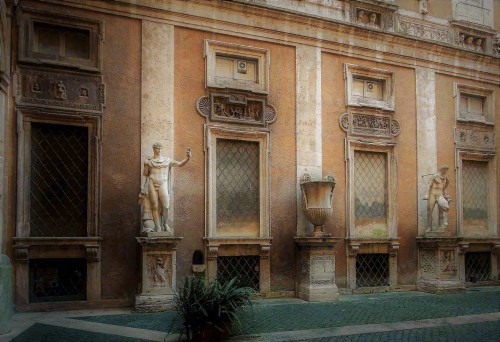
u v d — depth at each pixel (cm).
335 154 1245
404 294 1230
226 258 1119
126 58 1051
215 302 679
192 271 1061
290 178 1184
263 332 763
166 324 818
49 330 769
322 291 1102
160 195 971
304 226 1178
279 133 1184
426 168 1356
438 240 1259
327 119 1245
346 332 771
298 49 1223
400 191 1317
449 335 757
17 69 956
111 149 1023
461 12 1476
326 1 1267
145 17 1070
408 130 1348
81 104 1005
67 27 1009
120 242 1012
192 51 1114
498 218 1469
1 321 734
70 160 1009
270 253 1147
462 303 1083
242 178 1154
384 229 1302
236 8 1154
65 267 987
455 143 1410
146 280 962
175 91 1088
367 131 1289
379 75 1325
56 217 988
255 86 1173
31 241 936
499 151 1488
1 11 866
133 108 1048
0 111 888
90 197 1002
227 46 1148
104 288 991
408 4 1387
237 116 1145
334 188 1227
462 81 1452
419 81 1377
